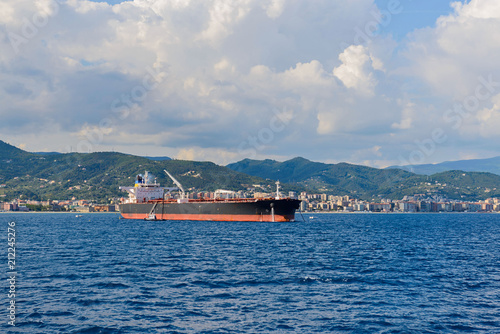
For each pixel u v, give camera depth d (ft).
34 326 113.09
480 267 206.59
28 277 174.29
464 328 112.88
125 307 130.21
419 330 111.24
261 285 160.56
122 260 221.05
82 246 289.33
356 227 568.82
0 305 132.26
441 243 332.39
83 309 128.16
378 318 120.57
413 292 151.02
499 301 139.44
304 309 128.88
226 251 258.98
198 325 114.21
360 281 169.17
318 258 232.73
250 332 109.29
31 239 347.56
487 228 575.79
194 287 156.66
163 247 280.31
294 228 492.13
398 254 254.88
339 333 108.99
